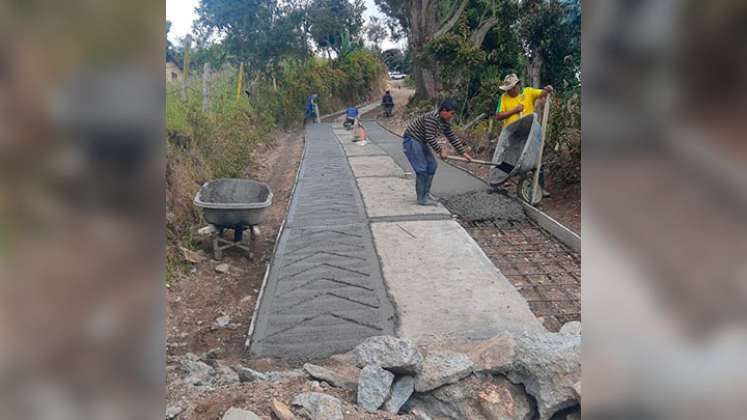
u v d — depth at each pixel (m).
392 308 4.18
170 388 2.87
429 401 2.92
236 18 18.59
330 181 8.95
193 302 4.58
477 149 10.98
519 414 2.79
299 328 3.95
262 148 13.53
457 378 2.89
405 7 21.75
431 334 3.78
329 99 26.36
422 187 6.99
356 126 15.54
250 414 2.49
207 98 10.22
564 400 2.70
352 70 29.64
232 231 6.18
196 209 6.23
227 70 16.88
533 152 6.60
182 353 3.77
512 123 6.93
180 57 11.23
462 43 15.31
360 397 2.80
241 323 4.24
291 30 20.25
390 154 11.94
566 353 2.81
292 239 5.88
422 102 19.38
